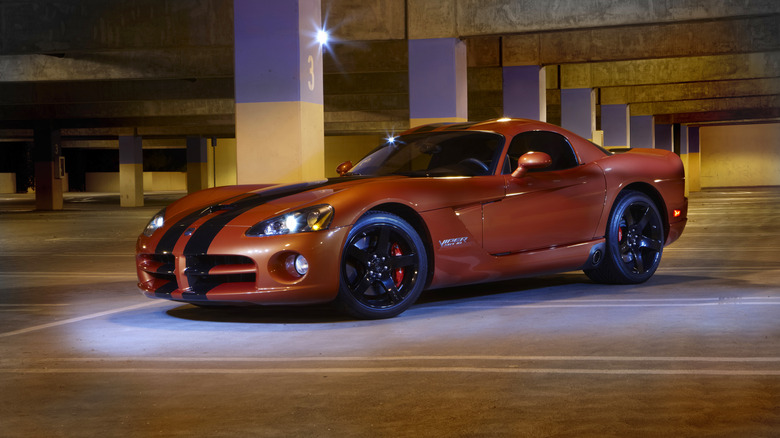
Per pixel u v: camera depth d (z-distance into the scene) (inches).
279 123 401.4
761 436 93.0
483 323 168.6
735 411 102.6
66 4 535.8
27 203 1291.8
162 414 107.3
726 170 1772.9
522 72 661.9
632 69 800.3
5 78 687.7
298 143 399.9
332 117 1009.5
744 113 1288.1
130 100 871.7
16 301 221.6
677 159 236.8
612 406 105.7
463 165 199.0
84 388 122.2
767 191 1299.2
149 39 524.4
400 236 177.2
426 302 198.8
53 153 1047.6
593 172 212.2
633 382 117.6
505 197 193.2
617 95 971.3
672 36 633.0
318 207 169.6
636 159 224.7
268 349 147.9
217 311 193.3
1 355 148.1
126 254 373.7
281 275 166.6
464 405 107.8
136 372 132.2
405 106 944.3
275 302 167.0
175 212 191.9
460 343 148.7
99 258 354.3
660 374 121.9
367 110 954.1
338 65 653.3
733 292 204.7
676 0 465.7
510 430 96.9
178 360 140.7
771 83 923.4
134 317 189.2
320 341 153.9
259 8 402.3
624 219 220.5
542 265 200.8
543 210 200.1
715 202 874.1
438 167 201.2
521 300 198.7
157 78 679.7
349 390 116.8
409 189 179.8
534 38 657.6
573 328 160.7
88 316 192.9
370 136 1797.5
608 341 147.2
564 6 483.2
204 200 195.9
